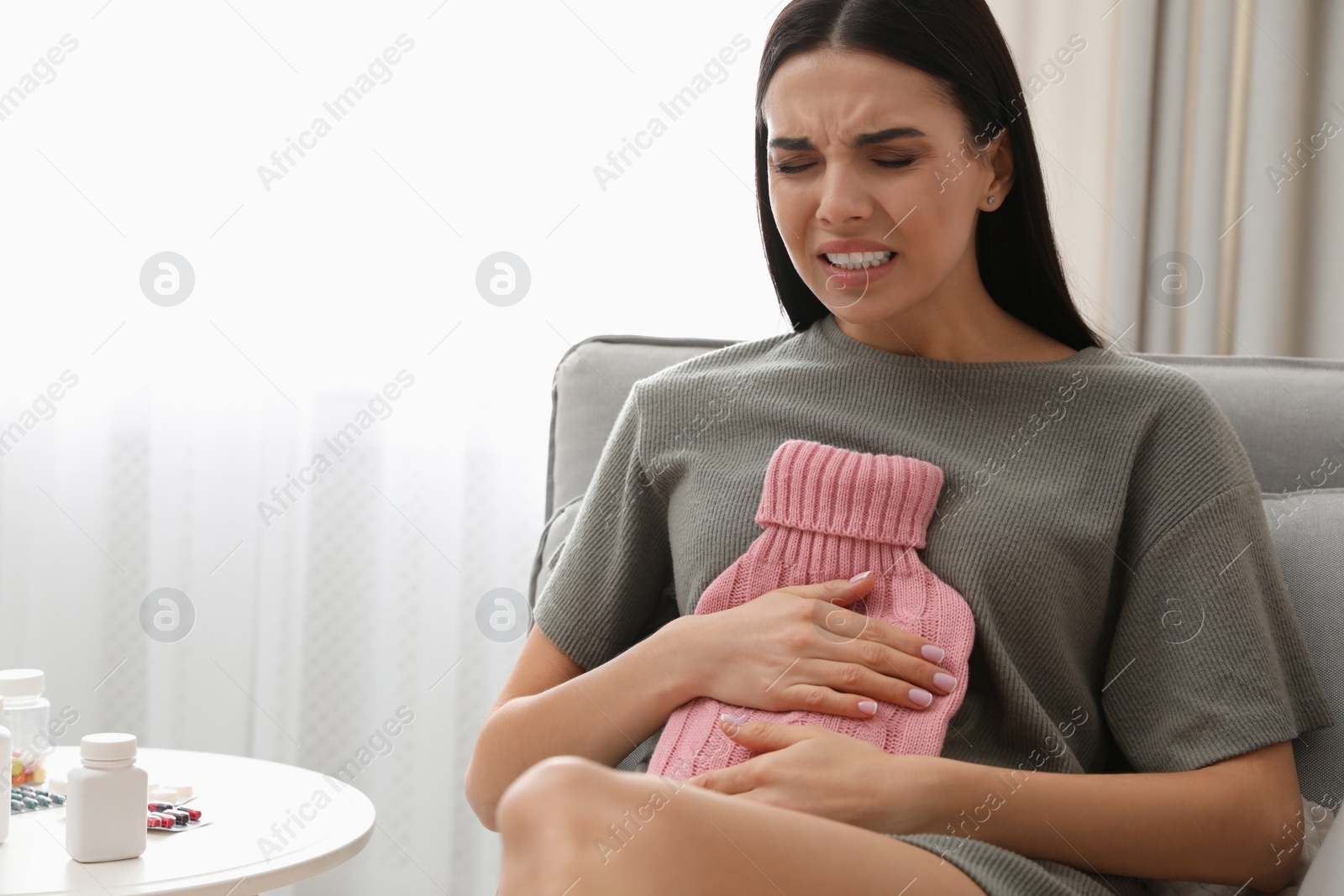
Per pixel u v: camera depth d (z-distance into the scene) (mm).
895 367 972
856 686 812
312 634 1779
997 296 999
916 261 883
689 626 885
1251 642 828
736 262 1788
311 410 1773
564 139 1779
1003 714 853
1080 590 876
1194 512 863
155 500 1779
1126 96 1734
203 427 1780
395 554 1781
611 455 1063
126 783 919
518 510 1793
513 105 1776
